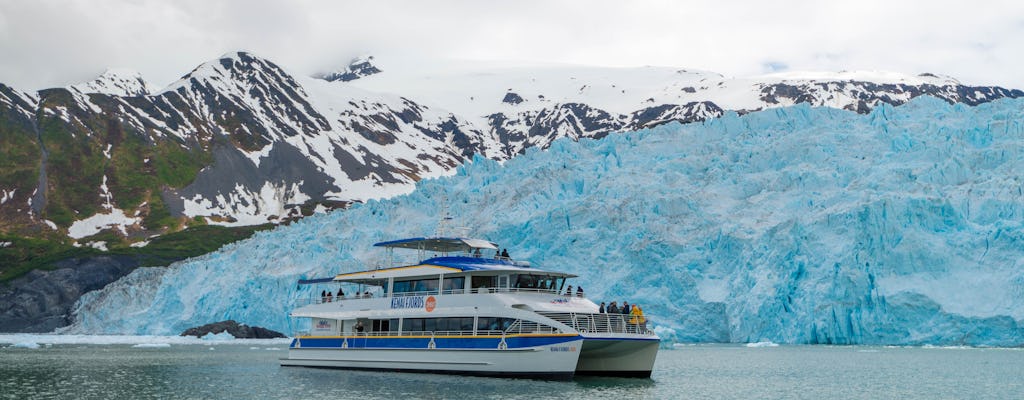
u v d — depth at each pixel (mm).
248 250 130500
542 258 101875
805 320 85688
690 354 74375
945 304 82438
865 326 84312
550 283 47406
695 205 104438
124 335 130250
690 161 115375
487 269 46000
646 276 96938
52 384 47969
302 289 109000
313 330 55375
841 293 84750
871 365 61625
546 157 131125
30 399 41500
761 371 56719
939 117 110562
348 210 136500
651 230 100000
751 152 113750
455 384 43906
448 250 53469
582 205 105375
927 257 85188
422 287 48938
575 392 41312
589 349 46406
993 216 88812
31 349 86875
